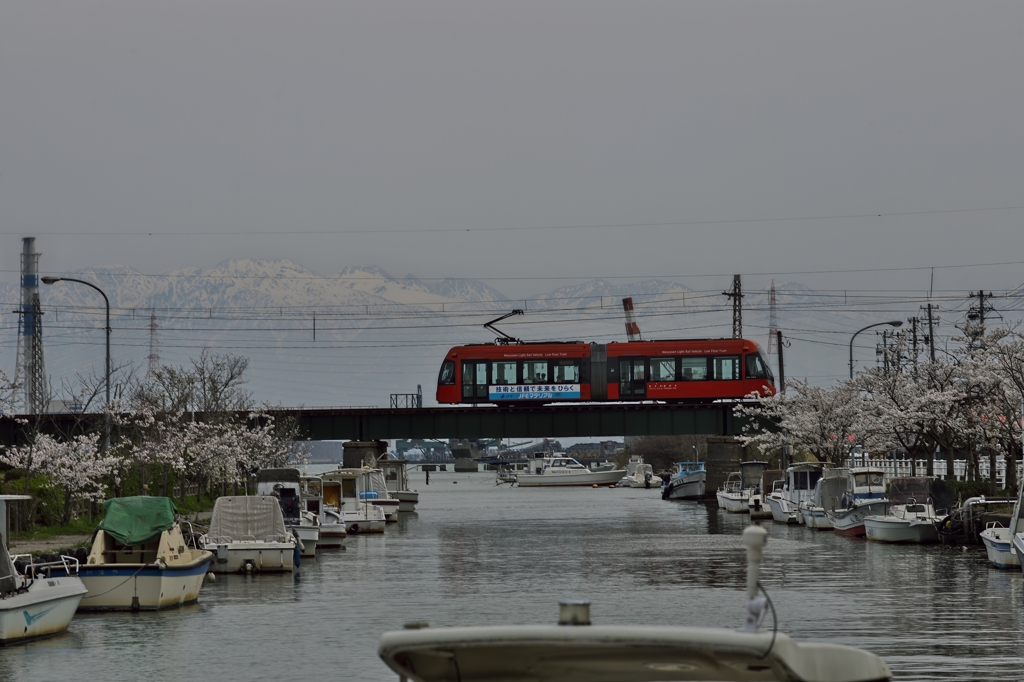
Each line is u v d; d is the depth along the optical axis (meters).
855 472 180.88
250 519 125.44
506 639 29.12
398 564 134.25
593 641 28.83
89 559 94.88
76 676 68.31
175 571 94.12
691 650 29.17
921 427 184.88
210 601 100.31
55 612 80.88
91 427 193.25
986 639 78.25
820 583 109.31
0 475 144.50
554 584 112.38
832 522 171.62
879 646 75.81
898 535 148.62
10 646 76.81
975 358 174.00
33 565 82.31
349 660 73.00
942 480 155.50
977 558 130.12
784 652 28.86
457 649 29.88
